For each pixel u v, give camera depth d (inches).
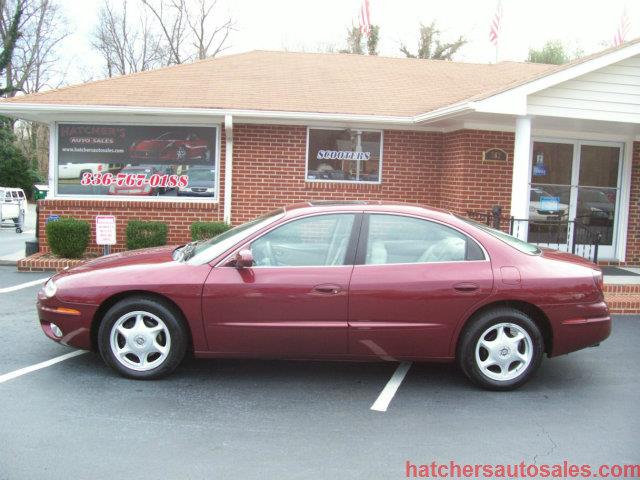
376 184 455.5
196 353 195.9
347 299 191.3
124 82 469.1
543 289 194.4
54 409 174.6
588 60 332.5
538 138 439.5
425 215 202.2
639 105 346.6
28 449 149.5
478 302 192.9
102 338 196.2
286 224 199.6
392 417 176.2
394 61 586.2
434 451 155.0
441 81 524.7
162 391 191.3
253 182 447.2
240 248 197.5
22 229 762.2
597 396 197.6
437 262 196.4
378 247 197.6
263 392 193.6
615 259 454.0
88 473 138.4
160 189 446.3
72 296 196.1
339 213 201.3
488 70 572.7
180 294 191.9
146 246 415.8
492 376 197.2
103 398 183.8
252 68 524.7
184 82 476.4
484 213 426.3
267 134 445.1
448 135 450.9
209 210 444.5
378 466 145.9
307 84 493.0
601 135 443.2
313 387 199.6
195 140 444.5
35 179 1390.3
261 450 152.7
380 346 194.2
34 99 418.9
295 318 192.2
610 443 162.2
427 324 193.2
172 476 138.0
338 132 450.6
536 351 196.5
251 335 193.0
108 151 442.9
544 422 175.3
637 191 447.2
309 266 194.9
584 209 450.0
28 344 237.1
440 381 208.5
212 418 171.8
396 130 454.6
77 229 406.3
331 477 139.7
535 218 444.8
